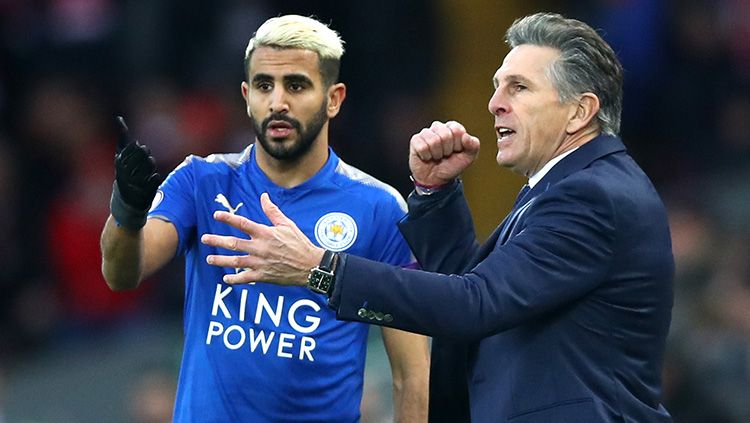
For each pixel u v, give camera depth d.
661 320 16.52
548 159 16.89
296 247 15.72
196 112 41.56
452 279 15.86
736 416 31.20
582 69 16.61
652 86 43.12
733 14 44.34
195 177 18.44
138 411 32.81
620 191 16.22
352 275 15.71
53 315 39.00
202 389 18.12
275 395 18.05
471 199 44.62
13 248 39.53
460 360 17.52
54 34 43.28
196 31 42.84
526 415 16.08
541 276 15.86
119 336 38.16
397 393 19.44
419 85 43.22
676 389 30.77
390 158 42.16
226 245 15.71
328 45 17.95
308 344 18.08
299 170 18.36
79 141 41.66
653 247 16.30
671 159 43.19
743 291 35.34
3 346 38.47
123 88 42.66
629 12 43.16
